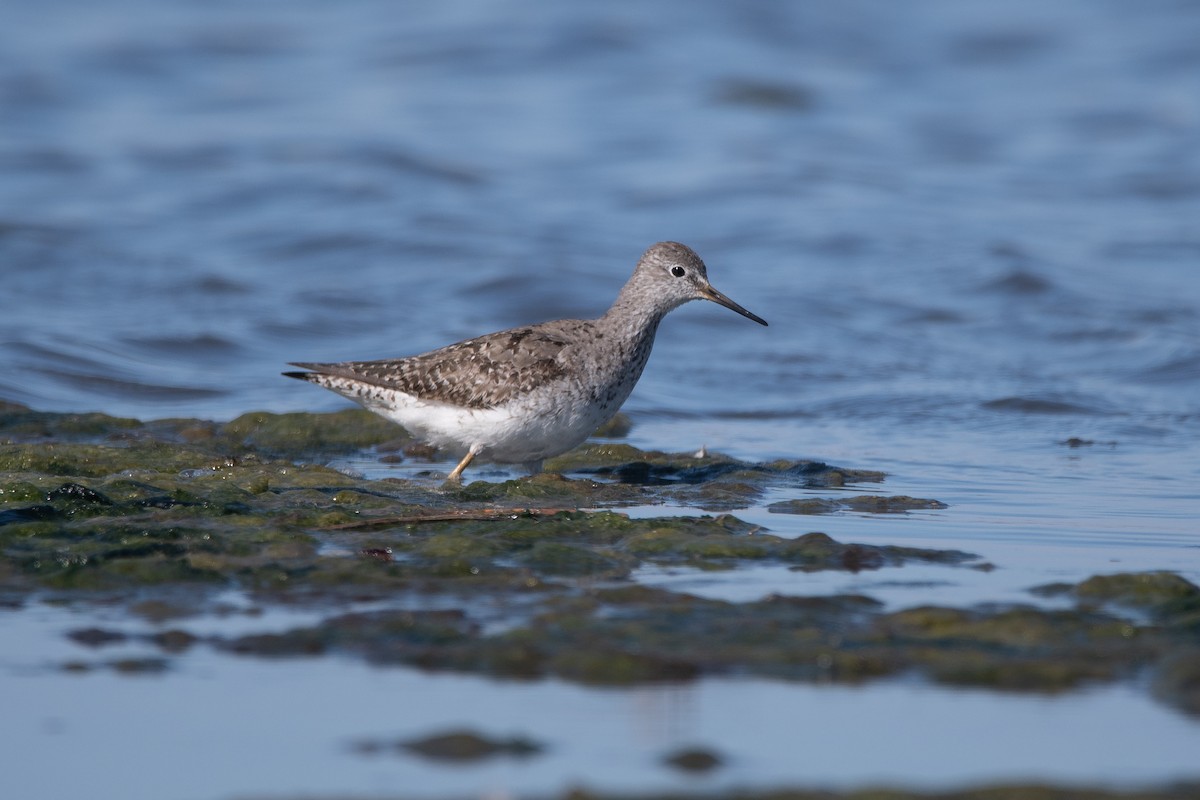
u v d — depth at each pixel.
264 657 8.44
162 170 28.64
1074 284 22.58
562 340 13.48
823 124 33.06
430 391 13.40
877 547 10.90
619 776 6.96
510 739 7.33
